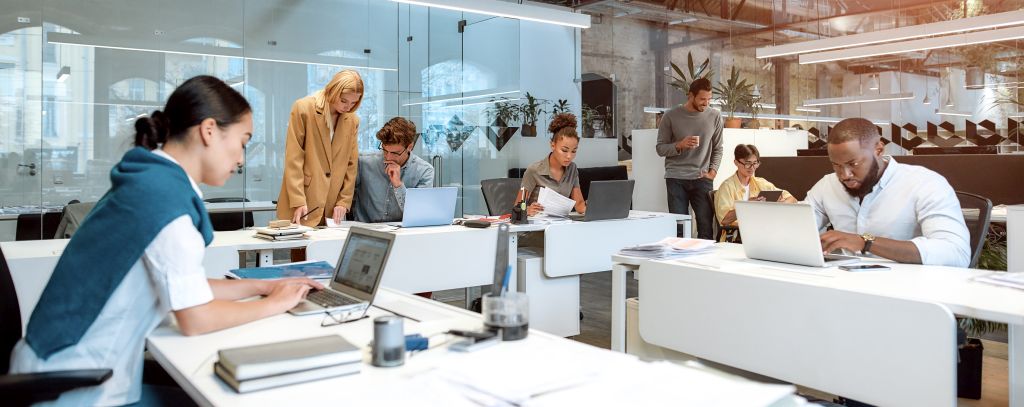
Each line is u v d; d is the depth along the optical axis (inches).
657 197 260.4
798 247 89.3
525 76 372.8
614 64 410.9
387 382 44.9
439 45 250.1
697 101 220.5
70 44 171.6
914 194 96.9
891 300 70.1
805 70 467.2
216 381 45.6
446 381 44.4
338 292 70.6
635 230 153.7
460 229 133.0
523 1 373.1
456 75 256.1
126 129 179.6
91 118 174.7
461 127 258.5
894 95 385.4
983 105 387.2
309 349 47.2
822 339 76.4
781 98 461.4
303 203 137.8
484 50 265.0
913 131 421.1
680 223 186.9
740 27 450.9
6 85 163.9
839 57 322.0
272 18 205.9
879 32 277.6
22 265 93.9
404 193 152.6
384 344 48.4
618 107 412.8
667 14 426.9
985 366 129.3
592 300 199.3
